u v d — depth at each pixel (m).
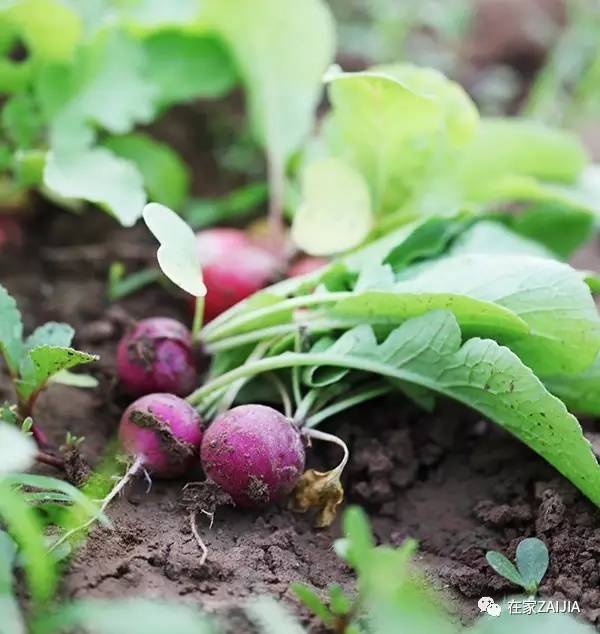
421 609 0.42
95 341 0.55
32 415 0.49
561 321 0.48
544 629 0.43
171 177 0.62
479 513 0.49
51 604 0.43
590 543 0.47
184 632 0.41
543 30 0.83
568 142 0.59
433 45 0.83
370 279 0.50
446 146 0.55
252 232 0.61
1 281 0.59
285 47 0.61
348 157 0.56
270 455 0.47
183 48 0.62
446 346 0.48
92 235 0.63
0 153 0.59
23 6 0.57
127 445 0.48
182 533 0.47
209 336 0.52
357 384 0.51
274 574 0.46
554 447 0.47
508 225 0.57
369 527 0.49
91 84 0.58
